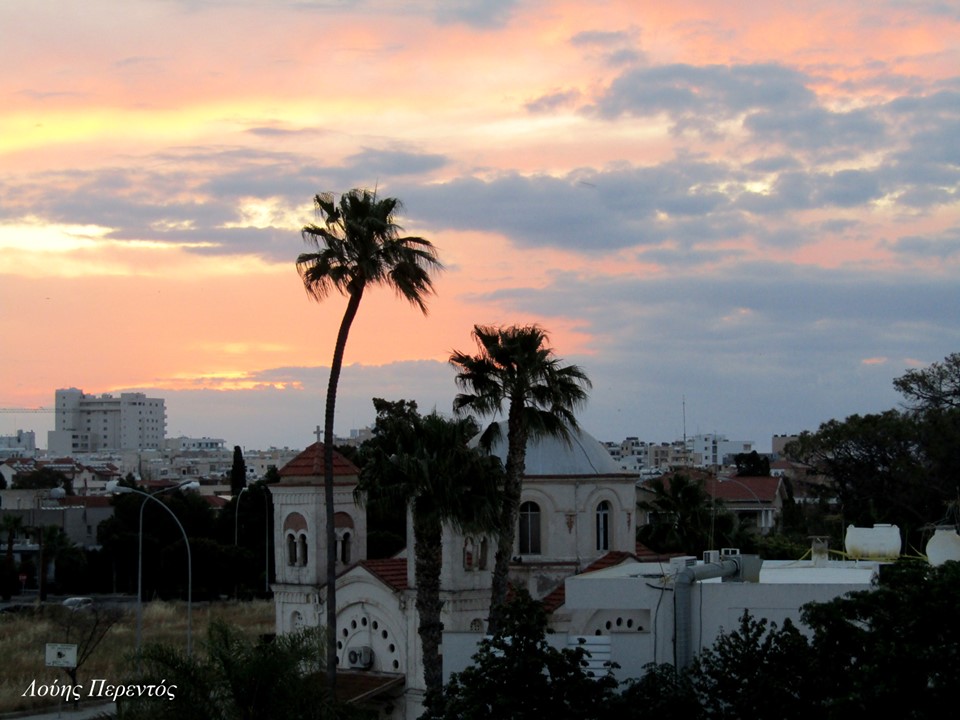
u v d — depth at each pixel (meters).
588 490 67.00
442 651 51.94
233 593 146.12
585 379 57.72
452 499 55.44
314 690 48.09
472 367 57.12
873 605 37.19
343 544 68.94
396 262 57.31
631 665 44.00
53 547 152.25
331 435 58.19
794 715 36.91
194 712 46.00
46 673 87.25
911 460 106.56
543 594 65.62
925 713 33.25
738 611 42.91
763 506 164.88
